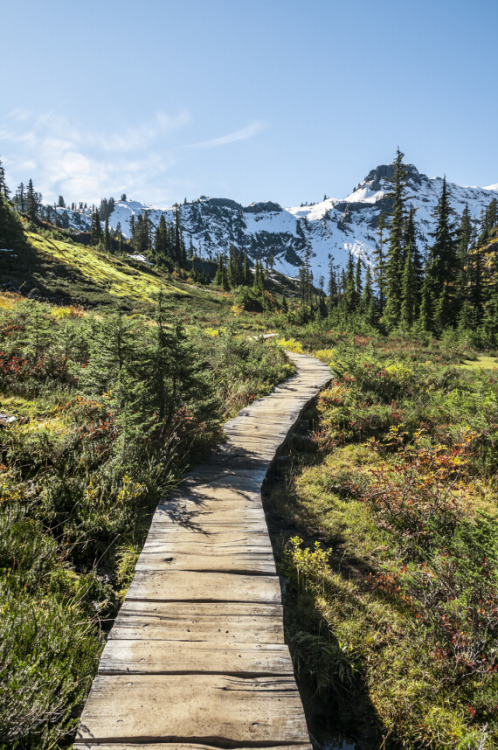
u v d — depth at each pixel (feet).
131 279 209.15
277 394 39.04
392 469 21.67
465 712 10.11
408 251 160.97
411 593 13.41
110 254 291.38
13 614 9.48
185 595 11.35
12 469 15.52
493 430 26.84
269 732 7.56
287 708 8.07
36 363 28.30
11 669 8.09
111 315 22.07
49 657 9.15
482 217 419.13
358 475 23.12
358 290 212.84
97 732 7.38
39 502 15.06
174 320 21.85
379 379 38.86
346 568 15.84
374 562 16.29
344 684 10.90
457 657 10.93
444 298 138.00
